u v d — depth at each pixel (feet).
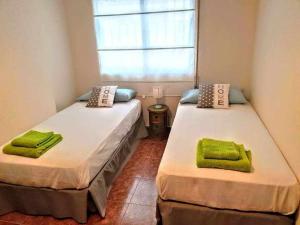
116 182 8.24
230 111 9.31
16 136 8.12
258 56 9.20
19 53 8.20
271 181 5.11
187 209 5.60
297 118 5.22
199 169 5.57
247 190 5.18
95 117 9.39
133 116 10.41
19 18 8.16
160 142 11.16
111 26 11.04
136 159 9.72
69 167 6.19
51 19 10.34
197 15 10.12
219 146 6.12
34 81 8.94
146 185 8.05
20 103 8.32
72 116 9.61
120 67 11.61
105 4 10.76
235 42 10.29
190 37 10.49
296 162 5.21
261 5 8.94
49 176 6.34
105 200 7.11
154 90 10.91
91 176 6.59
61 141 7.43
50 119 9.36
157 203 5.83
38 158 6.54
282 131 6.24
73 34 11.62
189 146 6.68
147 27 10.68
